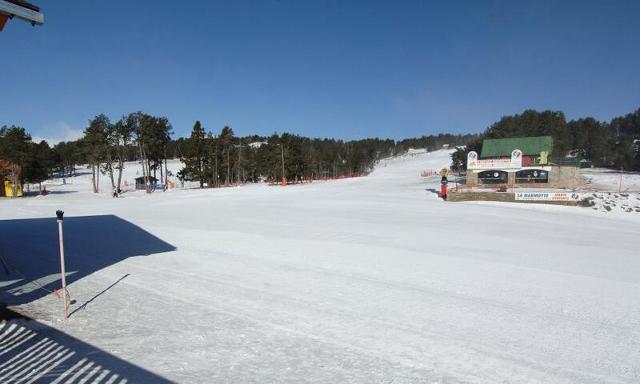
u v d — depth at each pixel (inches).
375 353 192.9
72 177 3607.3
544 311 257.4
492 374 174.6
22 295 278.8
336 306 260.2
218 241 504.7
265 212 871.1
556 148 2832.2
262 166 3127.5
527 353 196.2
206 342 202.4
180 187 2817.4
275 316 240.4
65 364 178.2
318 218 762.8
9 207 1096.2
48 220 757.9
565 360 189.6
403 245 486.3
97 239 520.7
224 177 3002.0
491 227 673.6
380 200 1179.9
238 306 257.3
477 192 1202.6
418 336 214.2
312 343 203.2
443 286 310.5
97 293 283.1
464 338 213.0
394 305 263.9
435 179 2368.4
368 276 337.4
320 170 3796.8
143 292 285.9
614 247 514.3
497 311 255.9
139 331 215.8
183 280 319.0
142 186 2493.8
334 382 164.9
